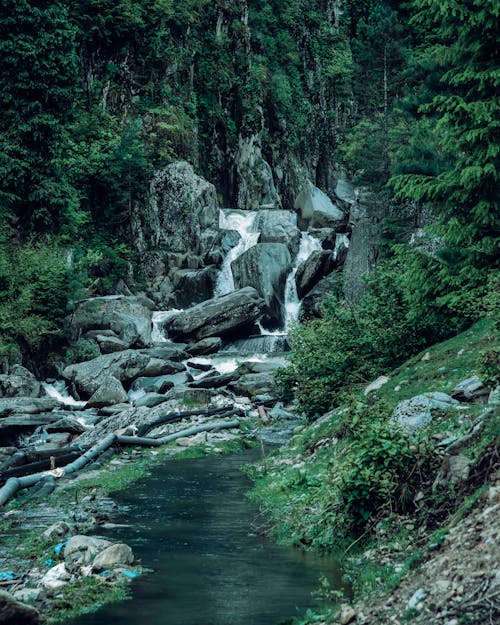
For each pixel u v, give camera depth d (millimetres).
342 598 7973
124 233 53688
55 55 41844
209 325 45062
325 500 11336
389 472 10000
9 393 32562
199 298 51688
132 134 52875
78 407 33281
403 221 45156
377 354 21281
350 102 77562
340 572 9125
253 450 22547
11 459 18656
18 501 14906
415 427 11719
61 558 9984
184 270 52500
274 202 65688
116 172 52062
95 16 56406
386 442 10133
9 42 40469
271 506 13008
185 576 9117
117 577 9102
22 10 40500
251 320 46062
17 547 11055
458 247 18891
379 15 60469
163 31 59875
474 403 12289
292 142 71250
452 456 9578
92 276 48625
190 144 60969
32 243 42000
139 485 16359
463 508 8117
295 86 74312
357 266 50094
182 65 62938
